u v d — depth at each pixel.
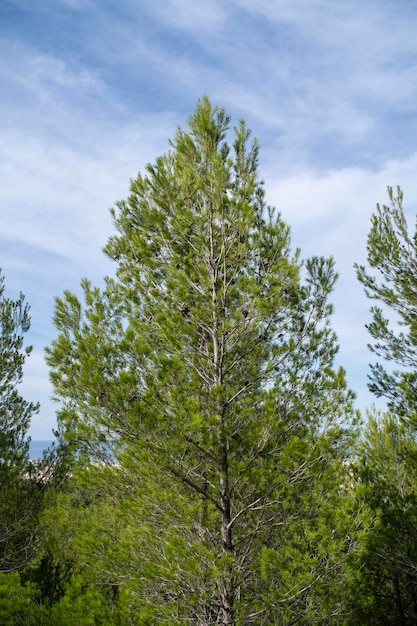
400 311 10.11
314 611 5.65
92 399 6.12
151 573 5.68
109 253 7.92
